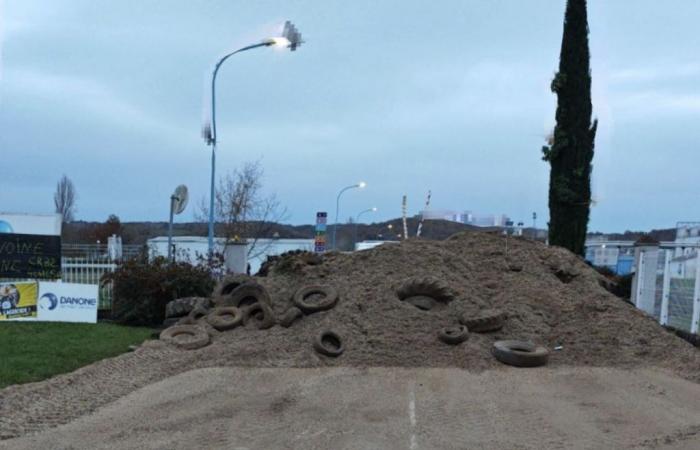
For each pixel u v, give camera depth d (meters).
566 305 9.43
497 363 7.53
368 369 7.27
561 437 5.05
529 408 5.87
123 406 5.93
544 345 8.16
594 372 7.23
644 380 6.98
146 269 12.41
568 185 15.91
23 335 9.89
